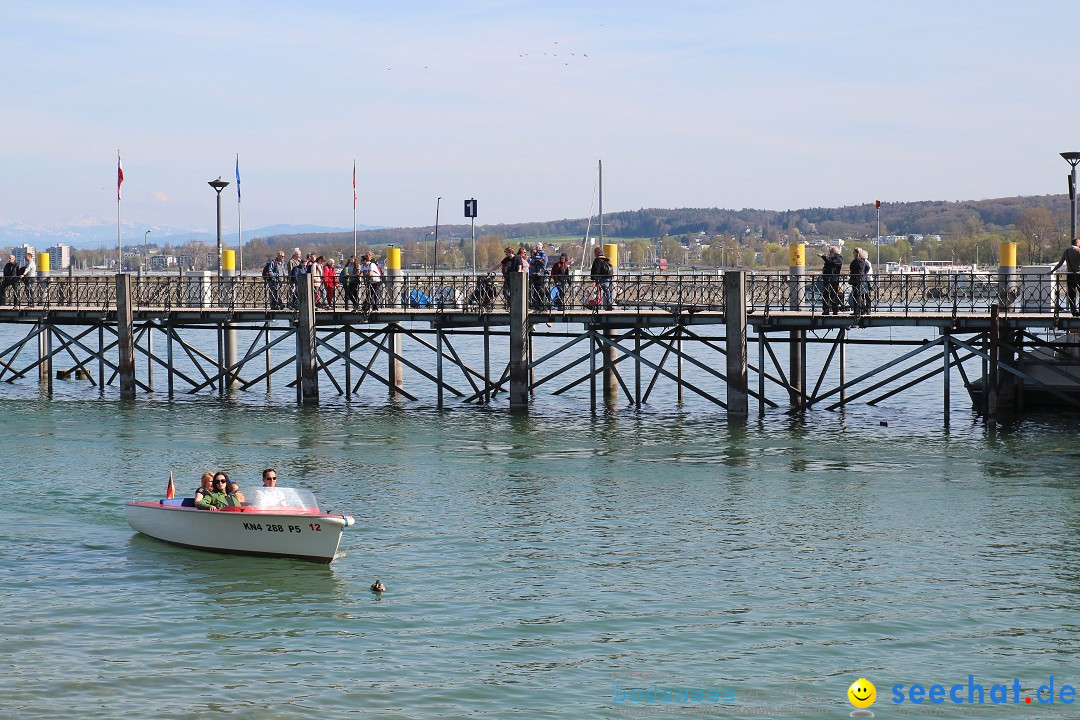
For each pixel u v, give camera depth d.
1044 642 21.28
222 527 26.61
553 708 18.67
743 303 42.22
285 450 38.44
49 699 18.83
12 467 35.88
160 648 21.05
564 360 76.12
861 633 21.70
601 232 86.81
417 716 18.41
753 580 24.62
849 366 74.00
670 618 22.42
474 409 47.34
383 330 48.72
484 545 27.19
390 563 25.91
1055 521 29.09
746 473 34.59
